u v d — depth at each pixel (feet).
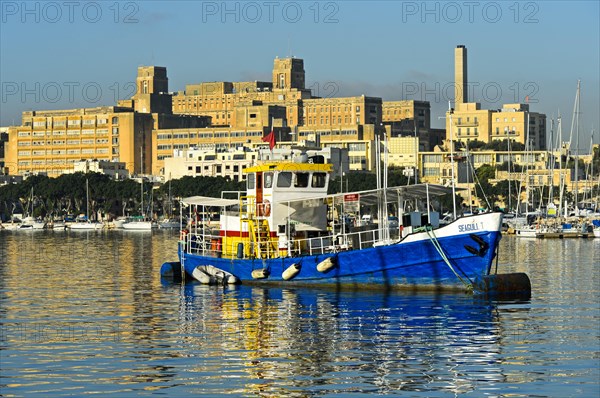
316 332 318.04
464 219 385.91
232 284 446.19
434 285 395.55
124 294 430.61
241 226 449.48
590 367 265.95
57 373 262.26
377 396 239.91
